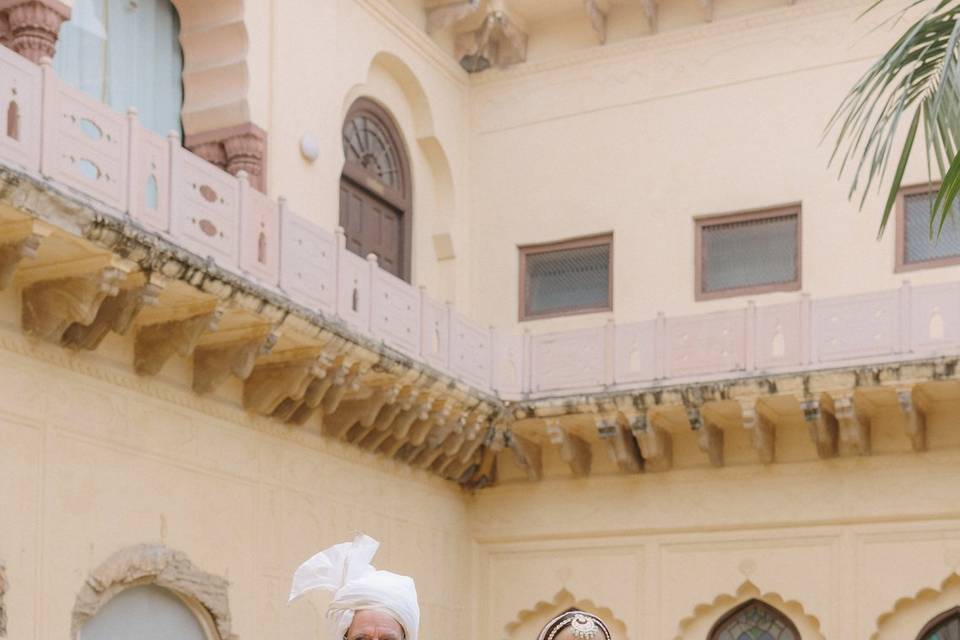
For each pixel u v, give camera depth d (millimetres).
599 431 13797
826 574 13484
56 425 10219
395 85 14930
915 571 13195
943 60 7090
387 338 12586
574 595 14359
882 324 12898
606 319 14805
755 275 14344
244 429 11969
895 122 7066
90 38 11727
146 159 10203
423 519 14102
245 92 12555
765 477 13789
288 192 12922
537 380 14086
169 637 11133
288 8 13141
